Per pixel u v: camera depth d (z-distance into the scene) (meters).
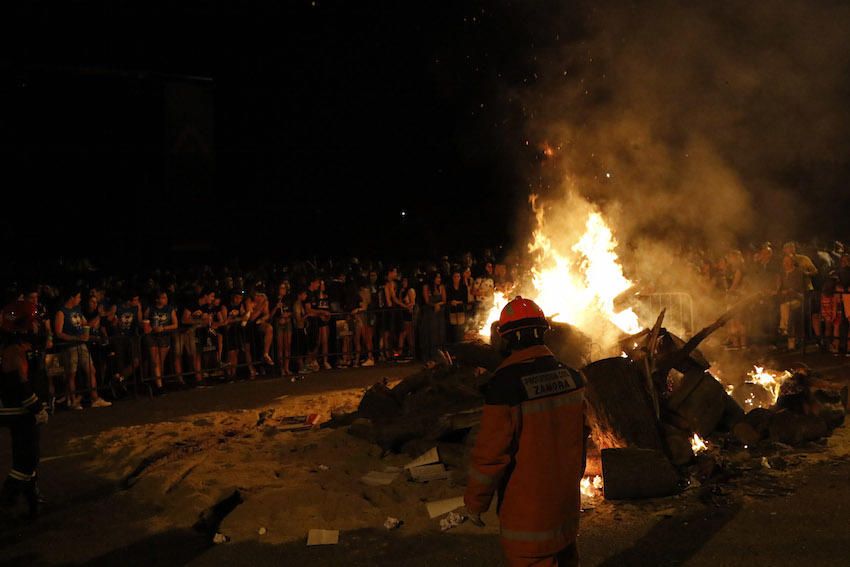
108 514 6.75
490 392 3.99
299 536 6.03
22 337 6.75
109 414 10.94
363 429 8.67
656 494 6.43
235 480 7.37
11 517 6.77
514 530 3.94
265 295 13.74
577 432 4.06
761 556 5.25
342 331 14.21
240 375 13.86
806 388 8.35
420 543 5.78
